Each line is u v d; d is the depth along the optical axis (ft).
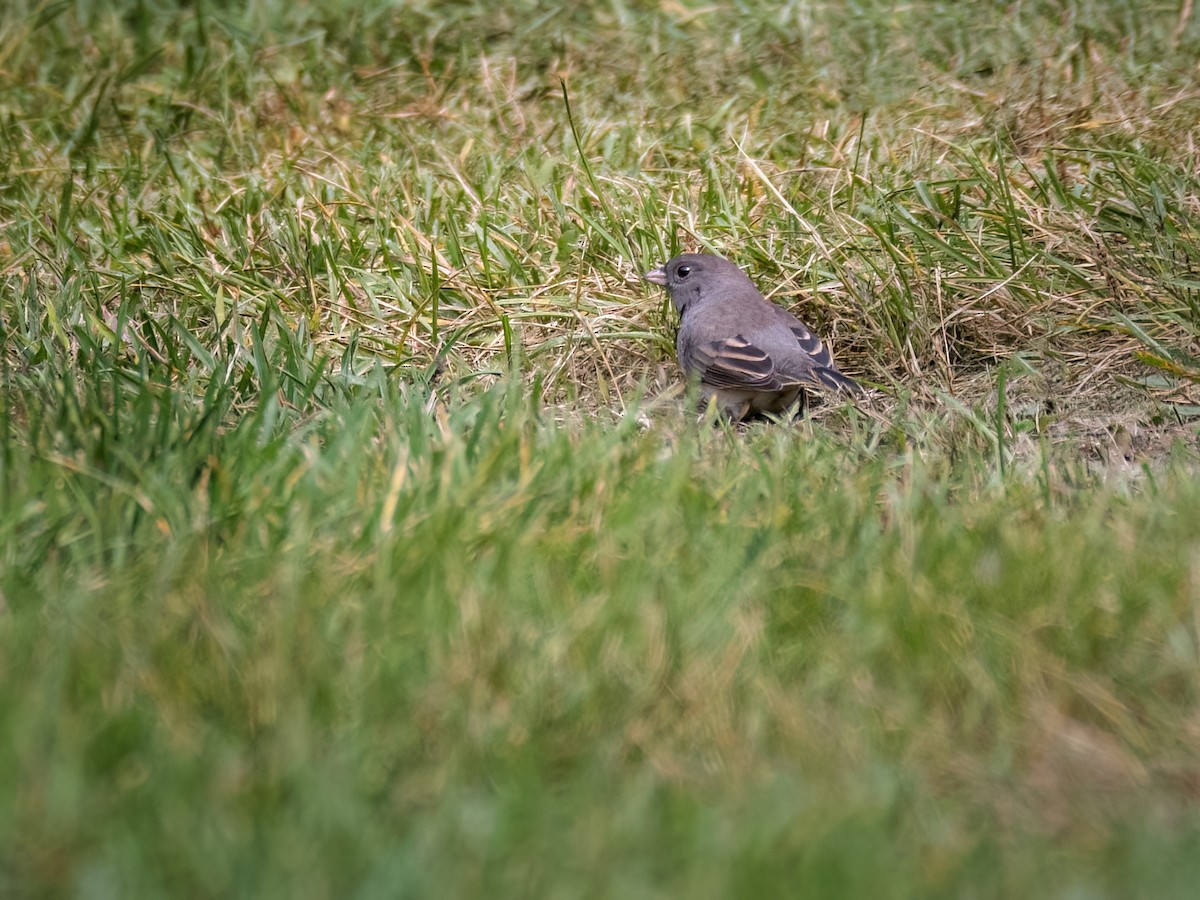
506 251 51.13
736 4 75.87
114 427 33.01
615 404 45.47
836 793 21.12
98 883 18.57
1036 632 25.61
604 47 72.59
